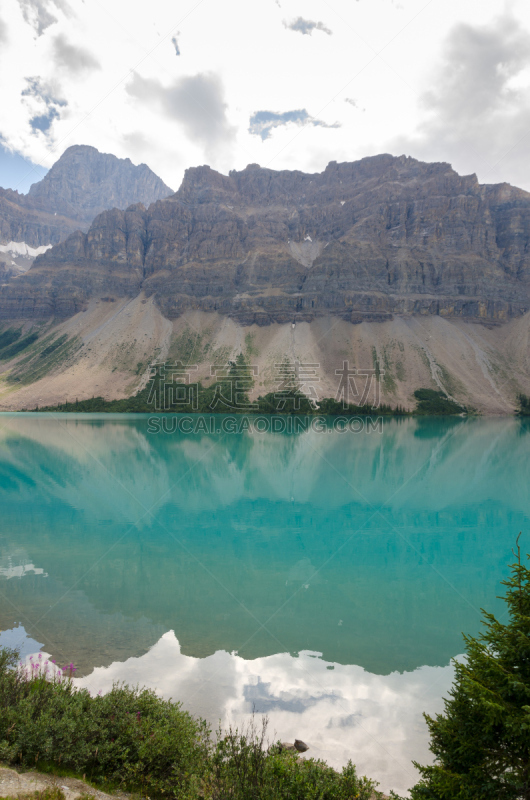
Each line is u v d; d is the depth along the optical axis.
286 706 12.35
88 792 7.19
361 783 8.16
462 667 7.74
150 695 10.66
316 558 25.11
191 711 12.03
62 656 14.88
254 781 7.79
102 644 15.76
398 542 28.17
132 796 7.53
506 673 7.04
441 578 22.20
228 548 26.78
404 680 13.80
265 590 20.64
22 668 11.48
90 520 32.94
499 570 23.44
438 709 12.33
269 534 29.86
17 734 8.05
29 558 24.62
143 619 17.73
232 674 14.01
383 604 19.28
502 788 6.54
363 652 15.48
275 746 9.82
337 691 13.15
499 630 7.83
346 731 11.38
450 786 6.83
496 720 6.62
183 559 24.75
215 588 20.89
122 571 22.89
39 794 6.57
